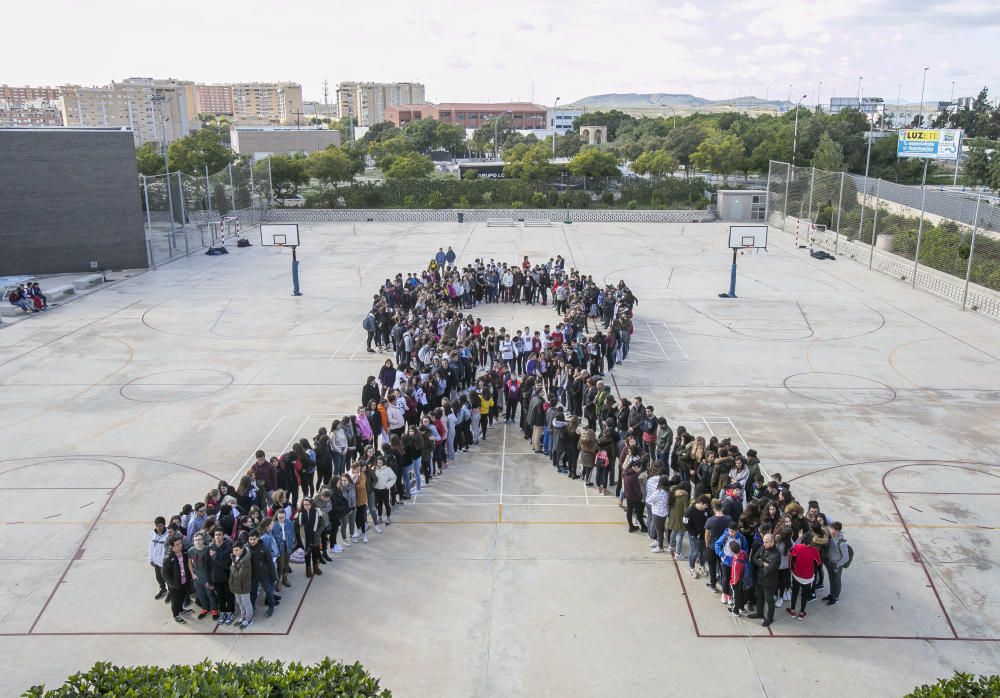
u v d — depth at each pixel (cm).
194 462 1922
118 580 1429
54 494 1758
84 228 4219
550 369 2364
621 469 1658
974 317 3356
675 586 1404
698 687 1146
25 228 4116
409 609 1333
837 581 1334
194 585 1317
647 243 5425
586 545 1541
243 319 3309
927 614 1328
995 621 1312
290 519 1382
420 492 1769
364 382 2520
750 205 6681
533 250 5097
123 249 4316
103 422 2181
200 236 5466
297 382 2519
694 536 1407
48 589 1398
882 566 1474
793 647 1239
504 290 3653
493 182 7294
